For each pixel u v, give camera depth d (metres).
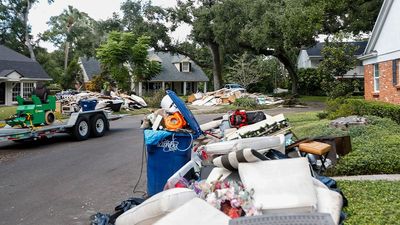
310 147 7.11
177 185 5.26
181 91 52.31
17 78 30.81
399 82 16.08
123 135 15.12
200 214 3.71
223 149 6.12
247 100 28.81
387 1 16.67
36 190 7.43
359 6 23.56
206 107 30.28
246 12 31.39
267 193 4.09
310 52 51.09
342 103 16.09
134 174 8.56
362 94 31.61
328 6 22.23
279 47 29.58
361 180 6.86
